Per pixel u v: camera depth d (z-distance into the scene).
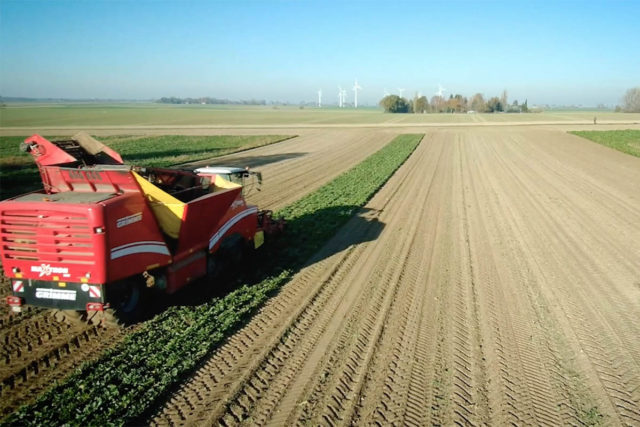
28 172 28.75
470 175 27.64
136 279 8.61
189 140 52.75
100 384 6.85
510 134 59.72
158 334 8.38
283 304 9.82
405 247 13.88
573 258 13.08
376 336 8.54
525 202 20.25
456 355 7.96
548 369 7.62
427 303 10.00
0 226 7.85
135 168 8.39
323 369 7.44
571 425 6.29
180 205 8.73
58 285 7.91
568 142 48.62
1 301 9.89
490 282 11.25
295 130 71.69
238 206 11.22
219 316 9.02
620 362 7.89
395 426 6.18
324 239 14.55
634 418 6.46
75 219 7.55
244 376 7.20
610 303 10.22
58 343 8.12
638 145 44.34
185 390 6.86
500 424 6.27
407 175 27.72
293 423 6.19
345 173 27.94
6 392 6.73
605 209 19.09
